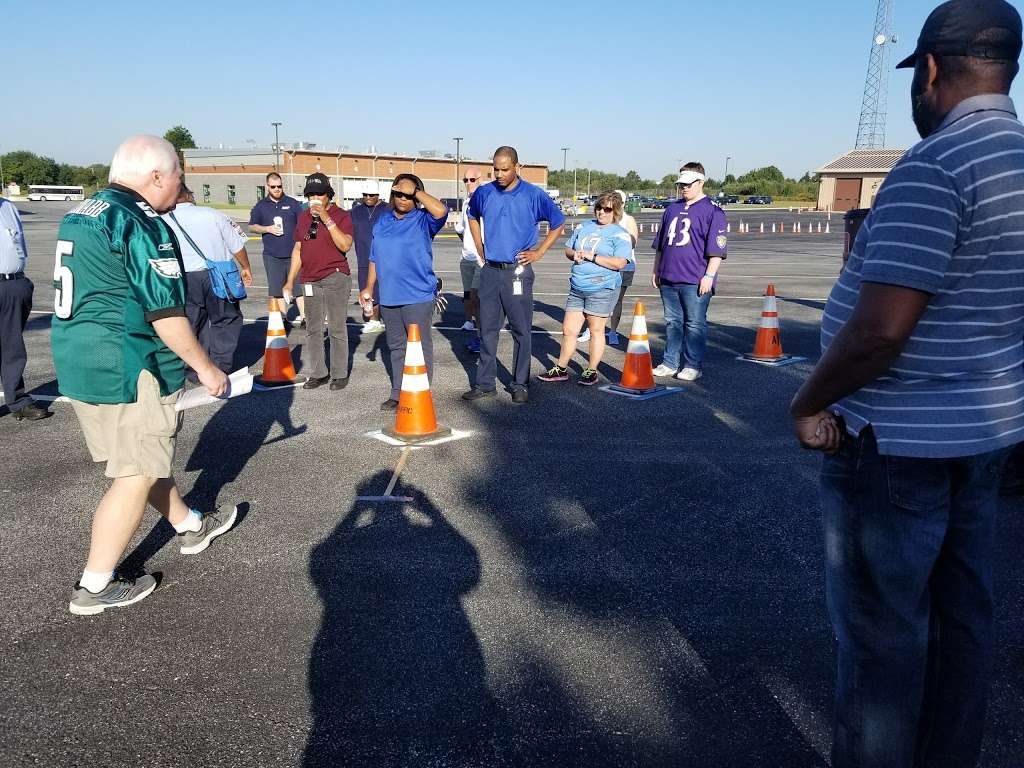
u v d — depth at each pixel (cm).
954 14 183
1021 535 407
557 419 631
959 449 185
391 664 299
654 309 1295
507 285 669
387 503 456
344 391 727
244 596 351
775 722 266
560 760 248
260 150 6644
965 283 178
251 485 484
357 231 1034
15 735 259
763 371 813
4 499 459
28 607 341
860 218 431
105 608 338
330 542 405
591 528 422
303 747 254
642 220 5697
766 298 859
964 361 183
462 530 420
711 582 363
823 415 199
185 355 324
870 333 175
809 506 453
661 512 443
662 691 283
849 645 205
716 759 249
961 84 184
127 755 250
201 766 245
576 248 734
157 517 436
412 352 572
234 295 740
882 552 193
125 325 319
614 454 544
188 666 297
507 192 655
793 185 11150
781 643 314
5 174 11238
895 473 189
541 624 327
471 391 702
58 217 4738
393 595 351
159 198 334
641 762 247
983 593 206
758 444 566
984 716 215
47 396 699
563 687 285
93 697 279
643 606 342
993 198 172
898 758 203
